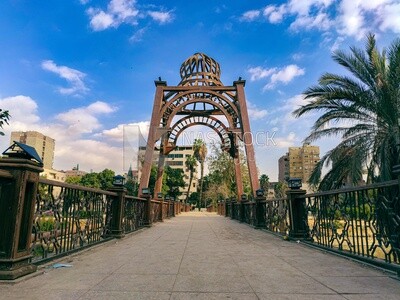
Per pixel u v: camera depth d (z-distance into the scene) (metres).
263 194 10.62
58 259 4.19
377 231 3.92
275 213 8.68
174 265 3.98
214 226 11.56
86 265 3.96
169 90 21.22
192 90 21.12
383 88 10.27
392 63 10.07
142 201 10.50
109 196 6.96
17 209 3.09
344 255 4.62
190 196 81.12
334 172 11.48
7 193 3.12
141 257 4.58
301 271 3.66
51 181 3.90
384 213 3.77
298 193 7.03
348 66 11.16
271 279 3.25
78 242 5.36
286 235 7.27
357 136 11.05
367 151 10.57
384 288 2.91
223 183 37.59
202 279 3.24
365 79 10.92
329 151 11.78
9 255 3.05
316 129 11.85
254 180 19.19
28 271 3.26
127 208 8.00
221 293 2.73
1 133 6.87
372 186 3.91
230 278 3.29
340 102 11.13
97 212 6.07
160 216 14.78
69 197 4.66
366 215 4.25
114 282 3.09
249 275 3.43
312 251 5.32
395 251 3.50
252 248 5.62
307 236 6.70
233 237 7.58
